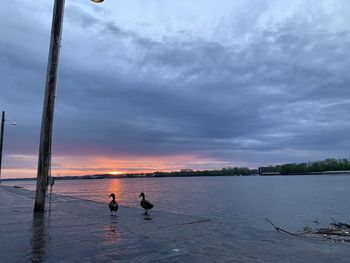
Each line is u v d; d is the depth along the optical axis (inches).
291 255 239.5
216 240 289.9
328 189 2920.8
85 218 422.9
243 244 275.1
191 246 266.7
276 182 5344.5
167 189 3754.9
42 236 306.3
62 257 234.8
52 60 524.7
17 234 316.2
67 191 3329.2
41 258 232.7
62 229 343.0
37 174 501.4
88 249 256.5
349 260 226.2
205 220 403.9
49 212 486.9
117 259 229.1
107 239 292.7
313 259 228.8
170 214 462.3
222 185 4781.0
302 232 639.8
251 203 1670.8
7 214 465.1
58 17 530.3
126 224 374.6
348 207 1380.4
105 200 1872.5
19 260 227.9
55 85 528.1
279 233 324.8
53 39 526.3
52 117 518.3
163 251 250.2
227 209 1379.2
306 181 5438.0
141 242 280.5
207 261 223.9
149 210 516.1
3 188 1385.3
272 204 1598.2
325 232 594.9
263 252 248.5
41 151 506.0
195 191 3117.6
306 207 1419.8
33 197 814.5
